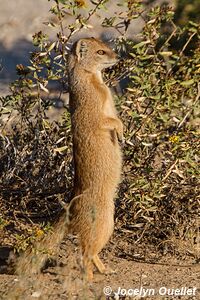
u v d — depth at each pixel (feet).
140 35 38.17
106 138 34.76
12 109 42.37
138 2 38.37
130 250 37.60
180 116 38.50
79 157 34.71
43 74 56.49
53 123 42.83
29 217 40.42
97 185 34.24
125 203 38.70
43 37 39.09
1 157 43.06
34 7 85.71
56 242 33.99
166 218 38.73
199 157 38.63
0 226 35.88
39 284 32.30
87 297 30.32
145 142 38.47
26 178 42.01
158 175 38.37
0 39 78.02
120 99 38.45
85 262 33.71
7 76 66.85
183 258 36.99
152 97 37.52
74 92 35.53
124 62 39.11
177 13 43.01
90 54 35.86
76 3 37.50
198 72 38.19
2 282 32.76
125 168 38.99
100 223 33.96
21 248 34.04
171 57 40.24
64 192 41.04
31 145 42.16
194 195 38.68
